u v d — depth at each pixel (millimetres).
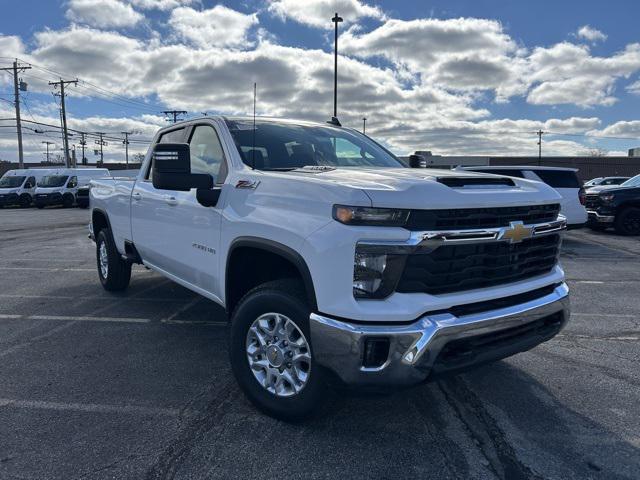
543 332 3287
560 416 3398
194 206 4113
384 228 2711
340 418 3338
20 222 19641
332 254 2777
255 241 3297
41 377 4004
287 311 3094
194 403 3561
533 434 3166
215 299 4027
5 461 2852
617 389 3822
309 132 4504
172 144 3609
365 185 2879
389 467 2809
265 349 3279
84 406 3516
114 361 4348
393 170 3590
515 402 3596
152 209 4926
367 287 2727
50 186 30922
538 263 3381
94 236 7004
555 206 3416
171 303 6238
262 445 3020
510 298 3117
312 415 3129
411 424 3273
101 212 6586
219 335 5047
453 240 2791
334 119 5328
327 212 2861
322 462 2850
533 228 3162
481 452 2959
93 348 4668
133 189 5465
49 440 3070
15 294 6750
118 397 3656
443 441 3074
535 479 2707
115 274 6531
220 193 3789
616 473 2762
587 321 5566
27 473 2742
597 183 31062
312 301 2895
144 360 4375
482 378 4000
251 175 3561
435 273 2797
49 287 7188
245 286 3768
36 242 12711
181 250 4398
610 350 4656
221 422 3287
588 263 9273
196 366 4242
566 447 3018
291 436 3117
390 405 3523
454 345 2811
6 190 31469
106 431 3178
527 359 4418
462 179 3166
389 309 2686
